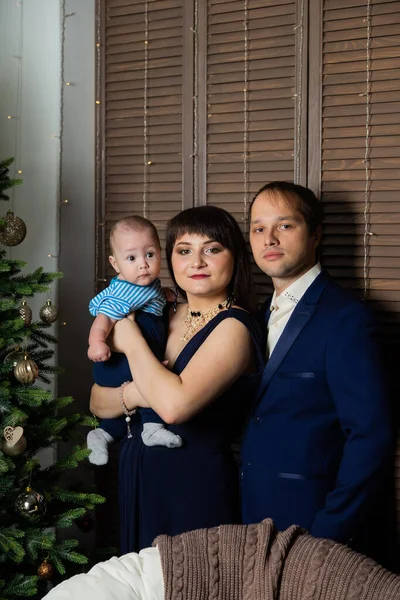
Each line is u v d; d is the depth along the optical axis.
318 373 1.77
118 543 2.64
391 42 2.12
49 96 2.66
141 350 1.80
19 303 2.46
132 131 2.52
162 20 2.45
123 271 1.91
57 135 2.66
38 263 2.69
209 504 1.82
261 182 2.32
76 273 2.67
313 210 1.89
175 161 2.46
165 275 2.49
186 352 1.84
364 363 1.71
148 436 1.83
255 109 2.31
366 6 2.14
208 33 2.38
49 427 2.13
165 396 1.72
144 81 2.49
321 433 1.78
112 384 1.95
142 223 1.93
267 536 1.46
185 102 2.42
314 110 2.22
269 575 1.41
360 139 2.17
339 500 1.69
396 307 2.14
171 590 1.42
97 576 1.41
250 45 2.31
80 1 2.60
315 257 2.00
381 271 2.15
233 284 1.90
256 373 1.84
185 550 1.46
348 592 1.35
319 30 2.20
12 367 2.06
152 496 1.84
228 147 2.37
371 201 2.16
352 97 2.17
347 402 1.71
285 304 1.88
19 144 2.68
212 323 1.82
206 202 2.41
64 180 2.67
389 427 1.68
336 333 1.75
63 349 2.68
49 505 2.24
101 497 2.18
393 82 2.12
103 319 1.86
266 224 1.86
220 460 1.85
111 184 2.57
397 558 2.14
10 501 2.08
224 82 2.36
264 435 1.83
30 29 2.67
